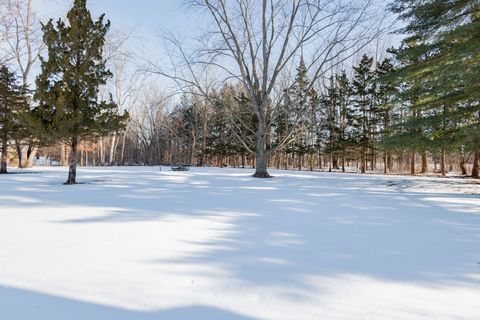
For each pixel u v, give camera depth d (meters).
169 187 9.56
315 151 28.14
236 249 3.15
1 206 5.68
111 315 1.82
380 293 2.16
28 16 20.20
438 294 2.16
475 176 17.78
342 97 27.48
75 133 10.41
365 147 23.94
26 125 10.15
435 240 3.56
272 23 14.25
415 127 11.80
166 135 42.78
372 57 26.14
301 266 2.69
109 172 16.72
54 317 1.79
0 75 17.09
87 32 11.03
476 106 10.42
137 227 4.05
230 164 42.66
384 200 7.01
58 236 3.56
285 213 5.23
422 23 11.48
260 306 1.96
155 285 2.24
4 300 1.99
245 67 14.52
